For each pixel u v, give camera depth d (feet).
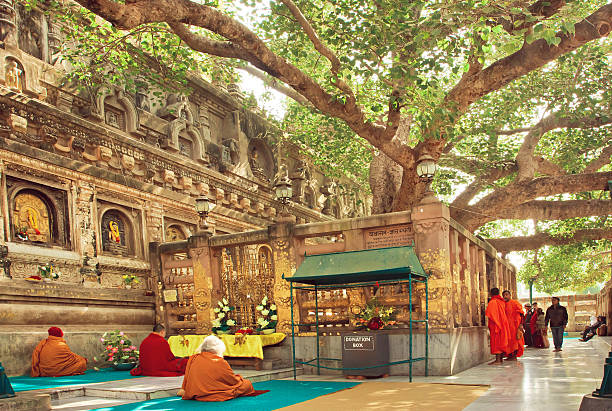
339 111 42.39
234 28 34.96
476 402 22.06
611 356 18.19
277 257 42.09
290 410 21.49
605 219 78.38
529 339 68.18
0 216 36.50
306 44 56.59
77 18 45.09
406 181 49.06
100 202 45.62
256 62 38.88
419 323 36.27
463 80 43.50
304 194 80.89
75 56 44.09
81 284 41.86
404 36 38.75
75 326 40.50
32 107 39.99
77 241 42.52
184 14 32.42
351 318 39.06
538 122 62.28
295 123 70.95
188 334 45.44
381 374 34.40
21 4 41.60
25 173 39.11
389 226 38.91
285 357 39.88
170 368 35.01
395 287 46.26
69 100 43.96
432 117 38.93
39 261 38.81
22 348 35.55
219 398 25.04
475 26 33.94
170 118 55.98
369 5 40.50
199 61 56.80
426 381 31.35
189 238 45.96
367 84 51.70
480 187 62.90
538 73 58.18
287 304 41.29
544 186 57.98
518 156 61.77
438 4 35.06
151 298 47.85
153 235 50.01
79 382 31.07
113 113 49.42
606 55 58.39
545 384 27.43
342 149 67.72
